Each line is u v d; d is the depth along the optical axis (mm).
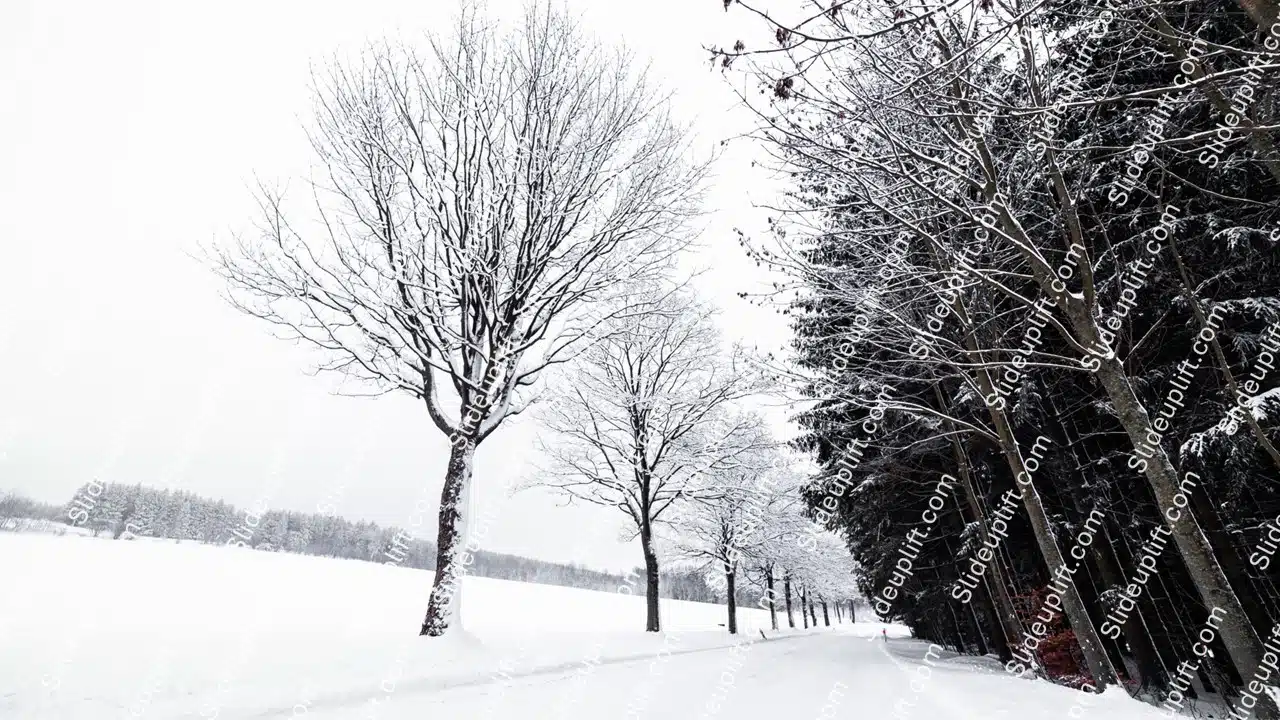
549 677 9609
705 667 12391
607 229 13578
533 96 12828
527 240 12570
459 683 8469
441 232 11938
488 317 12203
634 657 13539
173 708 5695
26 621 7211
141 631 7531
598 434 22219
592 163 13391
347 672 7699
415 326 11625
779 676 11062
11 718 4840
